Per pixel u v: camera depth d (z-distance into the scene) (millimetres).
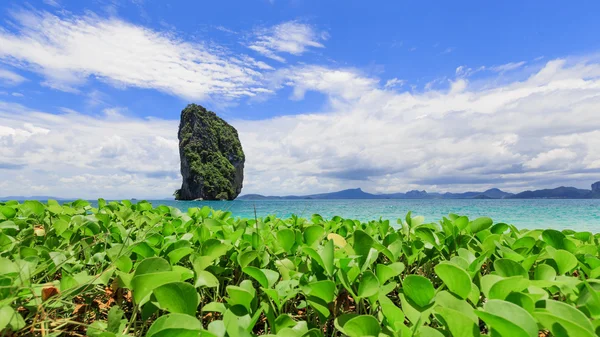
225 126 144625
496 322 883
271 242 2395
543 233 2205
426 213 30266
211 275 1541
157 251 1986
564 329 926
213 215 3906
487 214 29562
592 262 1839
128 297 2014
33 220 3088
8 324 1117
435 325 1494
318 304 1377
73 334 1624
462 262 1709
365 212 31156
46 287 1444
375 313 1545
